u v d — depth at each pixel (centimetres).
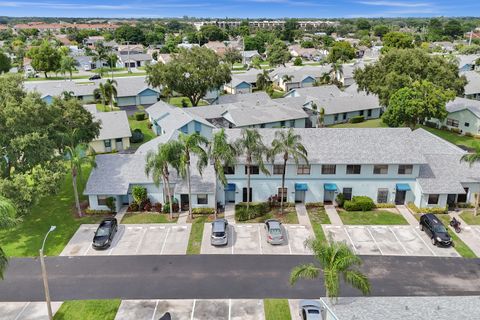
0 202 3141
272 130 5350
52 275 3794
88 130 6097
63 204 5259
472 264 3959
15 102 4588
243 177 5116
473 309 2683
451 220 4766
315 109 9019
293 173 5094
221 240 4219
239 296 3503
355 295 3516
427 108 6988
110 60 17062
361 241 4362
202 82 9325
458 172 5184
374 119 9544
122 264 3959
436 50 19688
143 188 5003
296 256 4084
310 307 3139
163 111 8500
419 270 3866
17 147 4434
